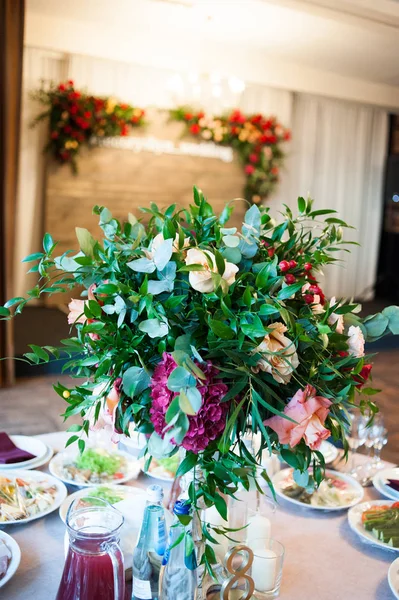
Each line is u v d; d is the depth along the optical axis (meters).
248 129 7.08
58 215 6.43
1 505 1.48
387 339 6.73
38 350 1.16
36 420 3.95
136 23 5.90
